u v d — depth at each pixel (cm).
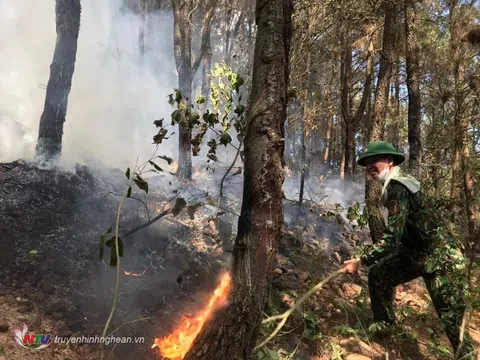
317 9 624
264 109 200
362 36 832
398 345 311
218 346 182
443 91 423
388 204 282
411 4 547
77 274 290
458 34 305
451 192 379
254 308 185
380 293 312
